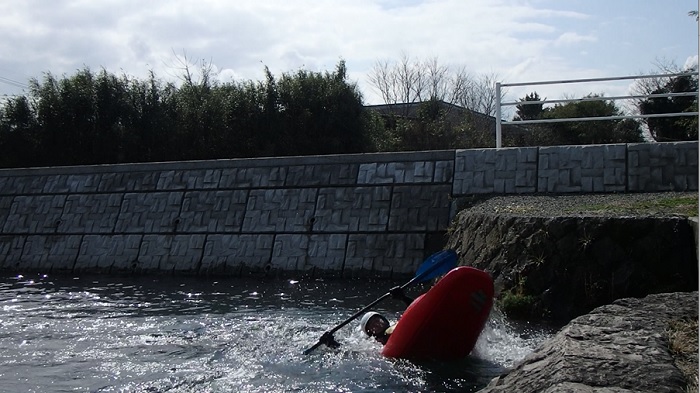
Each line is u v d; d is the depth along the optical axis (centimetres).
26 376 805
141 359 871
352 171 1630
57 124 2572
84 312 1205
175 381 767
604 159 1418
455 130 3184
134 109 2628
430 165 1559
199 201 1753
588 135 2998
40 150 2588
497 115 1528
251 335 990
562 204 1270
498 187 1471
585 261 992
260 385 740
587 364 463
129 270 1739
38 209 1928
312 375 770
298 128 2648
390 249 1516
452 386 709
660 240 962
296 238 1611
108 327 1070
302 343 931
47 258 1838
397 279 1481
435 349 796
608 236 989
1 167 2584
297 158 1694
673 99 2742
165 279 1623
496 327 937
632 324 554
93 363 856
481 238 1169
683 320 569
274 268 1597
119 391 739
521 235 1061
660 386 426
